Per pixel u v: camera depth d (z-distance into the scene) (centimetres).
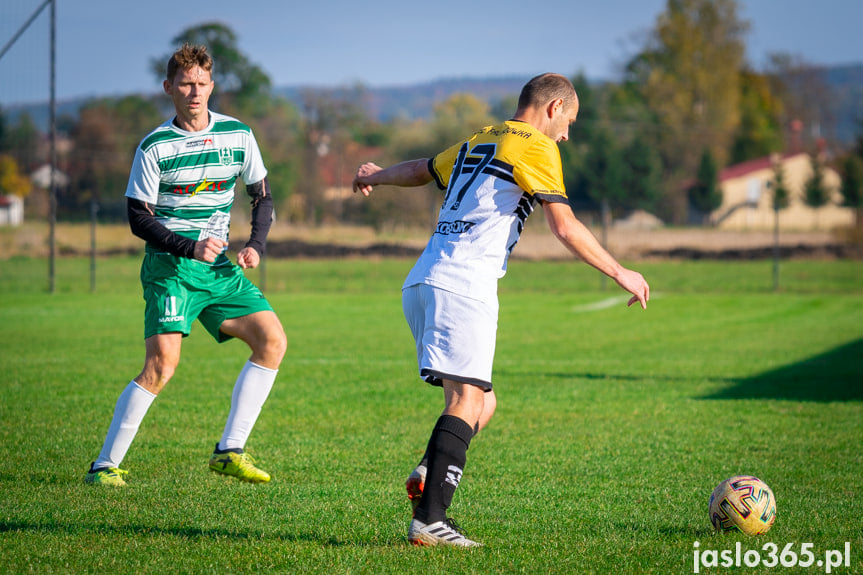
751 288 7031
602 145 17338
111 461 1443
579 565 1007
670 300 6084
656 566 1008
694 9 19725
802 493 1433
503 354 3531
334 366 3112
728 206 18100
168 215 1446
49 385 2548
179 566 993
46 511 1241
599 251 1071
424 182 1266
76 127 18025
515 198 1098
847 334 4262
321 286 7100
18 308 5141
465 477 1555
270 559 1019
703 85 19812
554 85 1158
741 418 2181
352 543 1098
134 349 3434
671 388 2681
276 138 17438
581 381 2814
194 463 1625
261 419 2131
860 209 10881
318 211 16962
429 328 1084
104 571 973
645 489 1462
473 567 988
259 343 1458
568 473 1588
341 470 1596
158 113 18775
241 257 1460
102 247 10994
